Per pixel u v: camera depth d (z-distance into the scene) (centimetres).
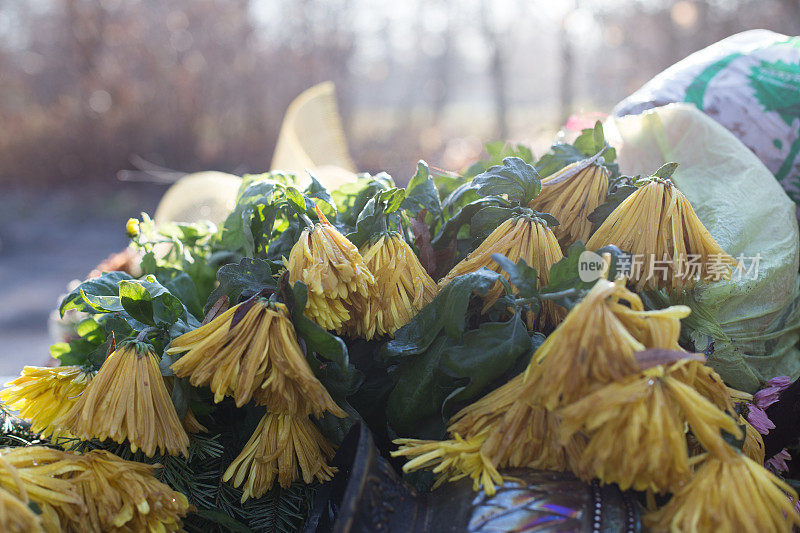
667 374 61
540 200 84
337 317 70
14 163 798
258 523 77
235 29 844
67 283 522
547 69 1333
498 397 69
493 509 64
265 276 75
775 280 90
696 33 885
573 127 117
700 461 65
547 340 64
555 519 62
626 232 73
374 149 936
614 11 920
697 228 73
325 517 76
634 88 936
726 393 67
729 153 97
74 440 77
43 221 686
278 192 87
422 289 77
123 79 798
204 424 83
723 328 88
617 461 59
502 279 71
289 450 74
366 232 79
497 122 1019
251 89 845
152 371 71
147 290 77
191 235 107
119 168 803
